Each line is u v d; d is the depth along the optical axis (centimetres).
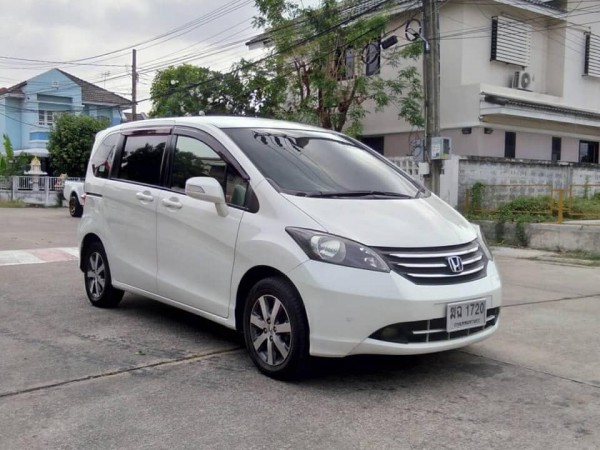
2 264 928
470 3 1734
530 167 1622
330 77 1653
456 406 386
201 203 488
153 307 643
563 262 1109
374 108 1909
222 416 363
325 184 470
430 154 1294
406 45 1661
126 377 428
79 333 540
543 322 620
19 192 2914
